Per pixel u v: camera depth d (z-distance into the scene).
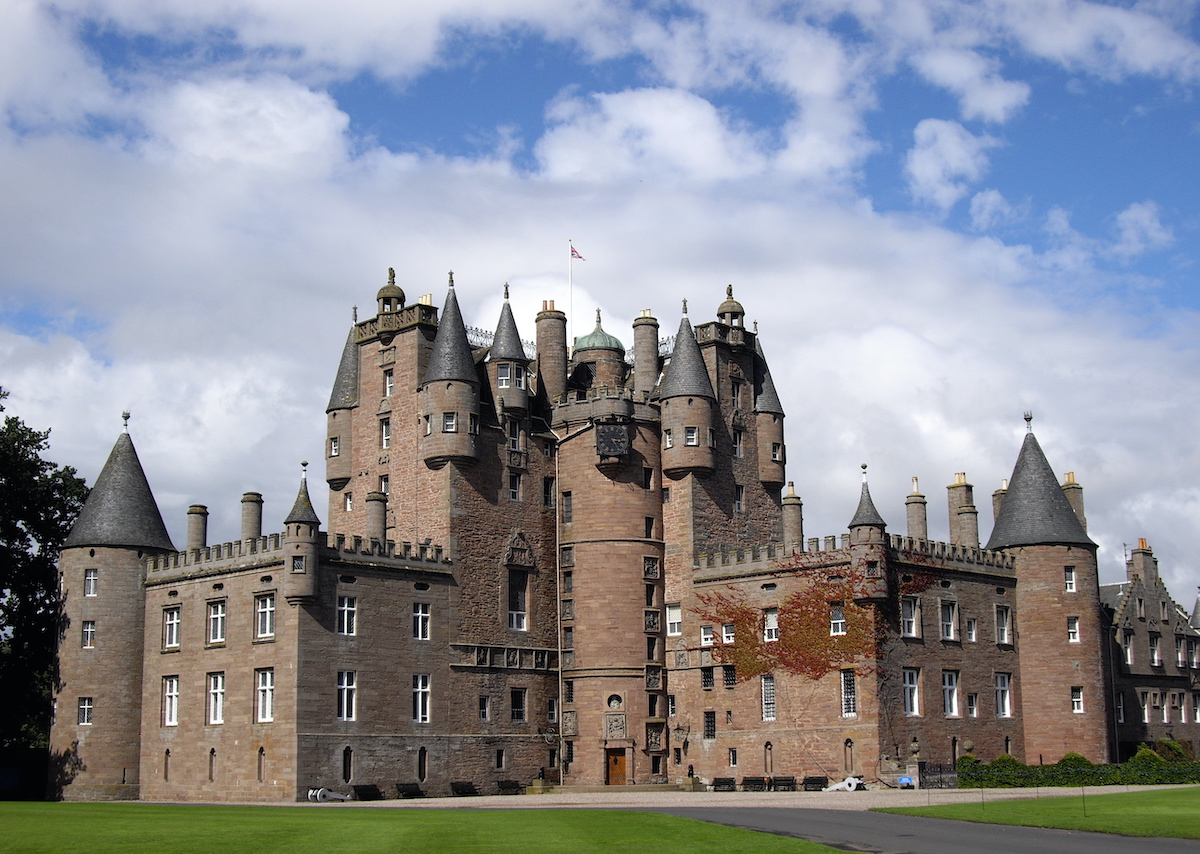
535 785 81.06
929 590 79.25
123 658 84.38
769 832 43.47
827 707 76.25
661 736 83.75
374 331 88.88
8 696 95.00
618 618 83.94
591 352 93.75
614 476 85.50
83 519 86.75
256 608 75.69
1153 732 98.62
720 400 89.88
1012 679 83.81
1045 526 85.38
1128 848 39.78
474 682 80.69
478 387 84.00
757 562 81.06
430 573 79.56
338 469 89.19
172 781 79.12
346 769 73.38
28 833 41.66
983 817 49.19
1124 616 98.88
